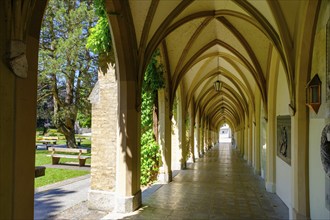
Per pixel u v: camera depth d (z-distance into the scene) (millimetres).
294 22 5395
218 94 21344
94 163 6316
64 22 16609
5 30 2664
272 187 8211
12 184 2770
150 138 9148
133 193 6211
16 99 2775
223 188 8680
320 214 4477
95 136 6336
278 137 7797
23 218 2883
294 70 5418
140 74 6605
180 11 6809
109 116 6297
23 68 2791
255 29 8125
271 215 5941
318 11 4535
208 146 28859
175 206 6551
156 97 9750
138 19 6324
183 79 13109
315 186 4730
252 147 14133
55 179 9852
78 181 9594
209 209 6344
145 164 9078
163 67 9477
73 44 15633
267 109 8992
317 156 4629
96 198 6219
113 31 5941
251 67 9672
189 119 16406
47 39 17391
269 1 5371
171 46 9391
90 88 18375
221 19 8289
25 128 2902
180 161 13094
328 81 4055
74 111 18250
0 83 2621
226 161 16891
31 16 2922
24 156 2891
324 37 4273
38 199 7148
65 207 6422
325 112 4199
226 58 11938
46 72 15695
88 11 16297
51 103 24125
